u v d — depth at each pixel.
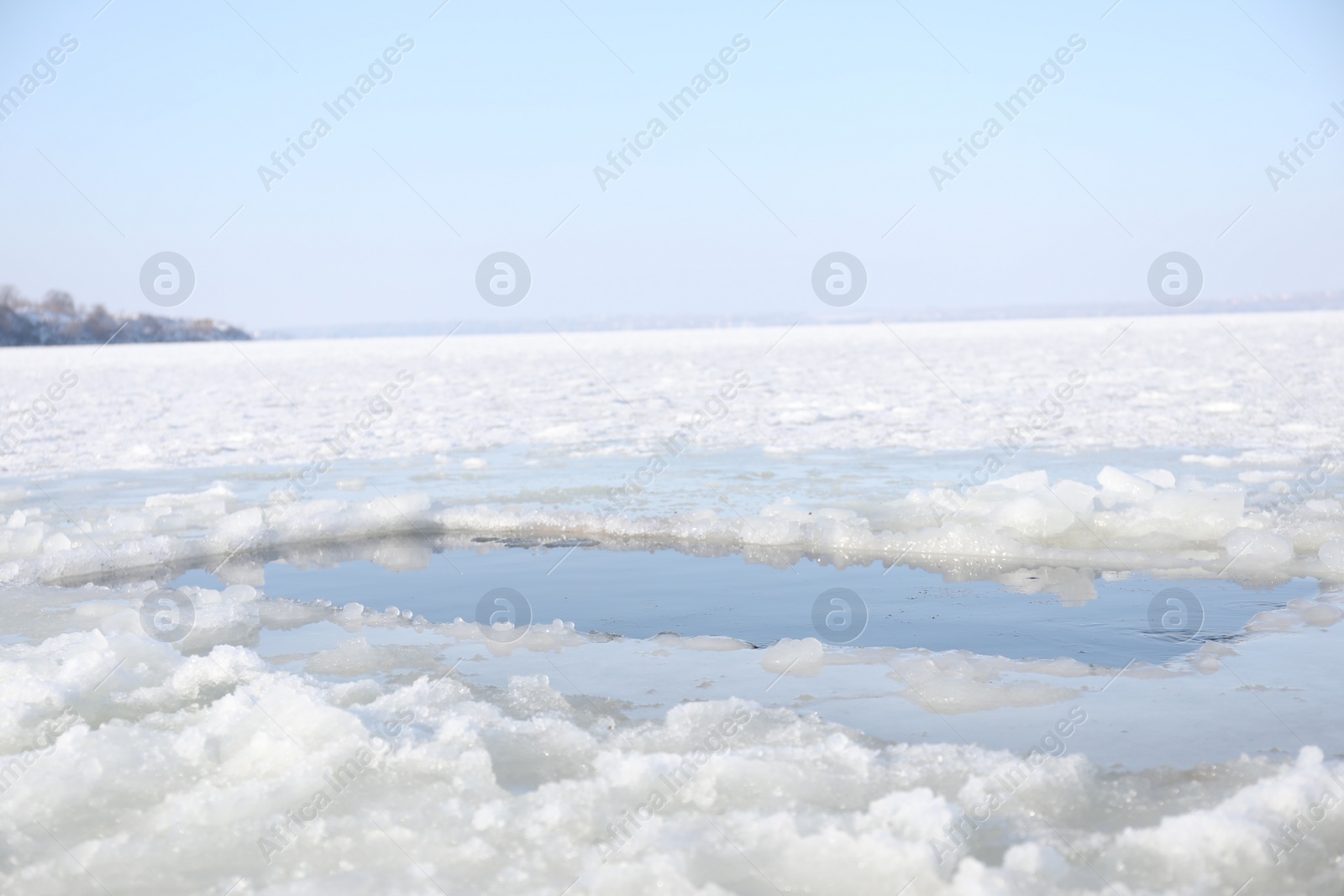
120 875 2.53
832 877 2.44
